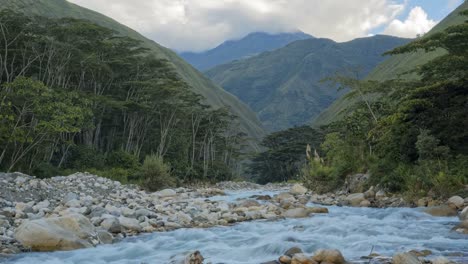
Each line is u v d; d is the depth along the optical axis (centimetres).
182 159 7256
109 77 6506
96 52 6275
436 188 2206
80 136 5950
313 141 9975
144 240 1391
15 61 5344
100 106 6031
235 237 1398
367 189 2784
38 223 1253
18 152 3694
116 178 4441
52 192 2288
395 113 2944
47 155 4684
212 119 8731
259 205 2323
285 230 1518
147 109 6369
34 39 5231
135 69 7119
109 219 1527
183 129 8038
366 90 4356
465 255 1030
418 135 2648
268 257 1088
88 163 5028
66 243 1233
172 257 1134
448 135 2641
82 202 2078
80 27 5641
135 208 2058
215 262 1045
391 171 2662
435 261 909
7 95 3506
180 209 2172
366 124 3834
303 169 3822
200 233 1462
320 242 1238
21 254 1161
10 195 2014
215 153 9850
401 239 1285
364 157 3181
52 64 5531
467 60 2945
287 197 2941
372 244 1209
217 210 2158
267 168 10912
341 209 2250
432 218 1761
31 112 3878
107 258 1142
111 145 6638
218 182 7519
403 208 2133
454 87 2780
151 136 7244
